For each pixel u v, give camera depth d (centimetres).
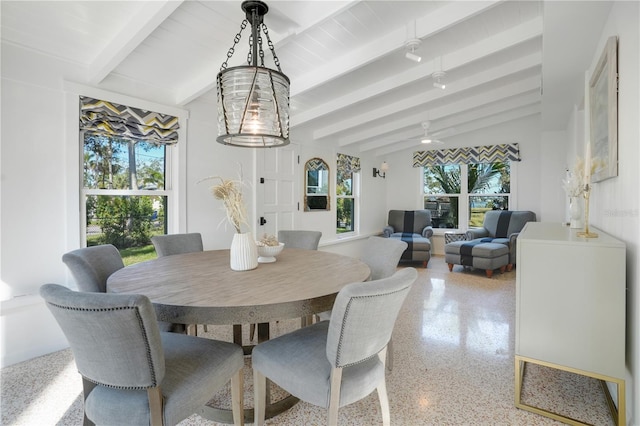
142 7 204
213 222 352
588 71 272
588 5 184
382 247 236
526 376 210
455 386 199
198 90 296
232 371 143
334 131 482
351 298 115
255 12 190
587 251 166
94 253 195
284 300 134
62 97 245
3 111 218
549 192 528
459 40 286
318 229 509
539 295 176
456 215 638
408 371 216
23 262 229
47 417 171
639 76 148
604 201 220
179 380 124
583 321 167
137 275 176
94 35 229
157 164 312
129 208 292
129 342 104
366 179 638
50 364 222
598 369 164
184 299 134
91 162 268
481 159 591
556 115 429
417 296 381
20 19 210
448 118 519
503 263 488
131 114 283
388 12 237
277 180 432
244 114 171
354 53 282
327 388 127
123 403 114
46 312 236
